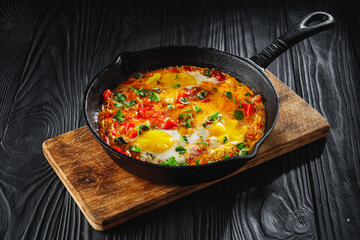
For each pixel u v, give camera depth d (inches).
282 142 26.4
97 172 25.1
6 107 30.3
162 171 22.9
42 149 27.9
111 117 26.0
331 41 34.2
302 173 26.4
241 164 23.9
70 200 25.4
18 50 33.8
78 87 31.7
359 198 25.4
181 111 26.2
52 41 34.5
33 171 26.8
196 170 22.6
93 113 25.6
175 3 37.3
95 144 26.4
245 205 25.0
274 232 24.1
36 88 31.5
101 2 37.3
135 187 24.6
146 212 24.6
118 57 27.2
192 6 37.1
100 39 34.7
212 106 26.6
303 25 27.4
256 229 24.2
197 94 27.2
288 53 33.4
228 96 27.0
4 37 34.6
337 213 24.9
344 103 30.2
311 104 30.1
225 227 24.3
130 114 26.1
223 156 24.4
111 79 27.1
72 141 26.5
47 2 37.3
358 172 26.5
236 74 28.0
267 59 27.2
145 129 25.3
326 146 27.6
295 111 28.1
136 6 37.1
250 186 25.8
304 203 25.2
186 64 28.7
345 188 25.8
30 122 29.5
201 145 24.8
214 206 25.0
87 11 36.6
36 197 25.6
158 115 26.0
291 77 31.9
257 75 27.0
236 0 37.4
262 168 26.5
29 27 35.4
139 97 26.9
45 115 29.9
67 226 24.5
